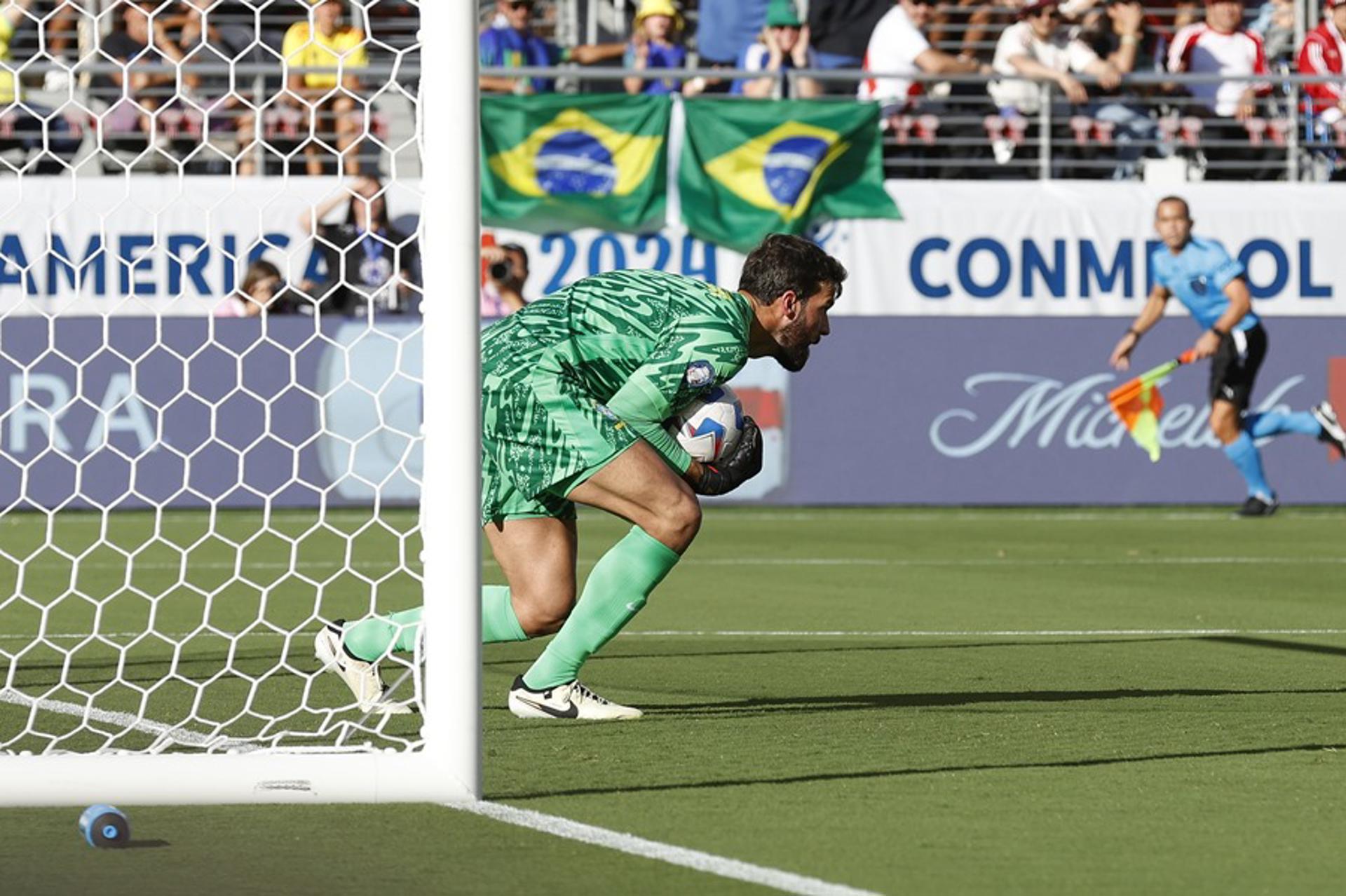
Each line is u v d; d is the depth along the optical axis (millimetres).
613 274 20828
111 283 56031
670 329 19969
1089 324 58969
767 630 30906
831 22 63875
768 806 16188
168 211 56438
